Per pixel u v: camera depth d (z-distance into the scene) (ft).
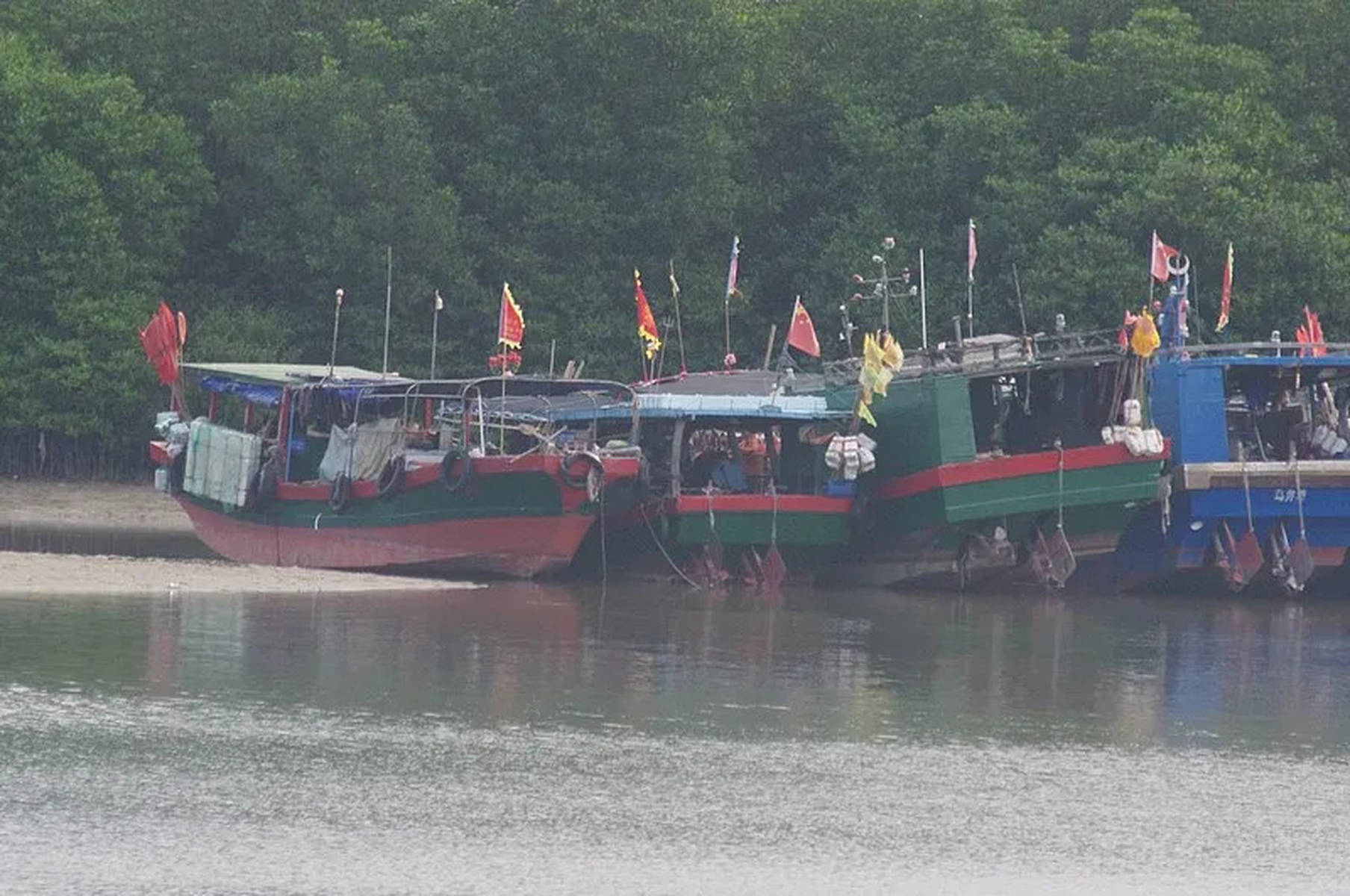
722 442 282.77
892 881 128.47
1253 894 129.08
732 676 188.65
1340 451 270.05
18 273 360.48
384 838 132.36
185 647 189.26
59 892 120.67
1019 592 270.87
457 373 381.60
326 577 245.45
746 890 125.70
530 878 126.00
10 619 200.03
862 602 253.44
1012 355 266.77
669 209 384.88
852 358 300.61
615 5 383.65
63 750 149.59
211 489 275.80
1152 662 209.26
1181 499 263.08
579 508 246.68
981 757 159.53
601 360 376.89
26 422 359.46
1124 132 385.50
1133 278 359.46
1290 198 379.96
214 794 140.15
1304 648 223.92
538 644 201.98
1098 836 139.44
